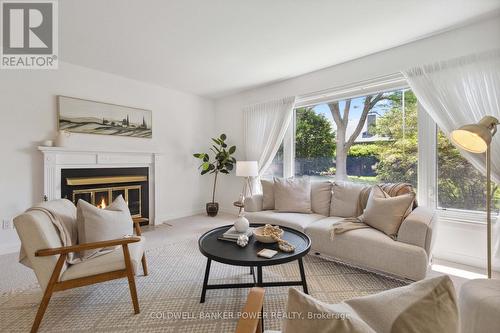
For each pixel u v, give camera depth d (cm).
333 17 227
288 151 405
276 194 329
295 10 216
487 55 229
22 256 163
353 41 272
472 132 160
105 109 361
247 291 199
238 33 254
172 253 279
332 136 358
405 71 272
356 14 222
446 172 262
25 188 297
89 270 161
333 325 48
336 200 298
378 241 211
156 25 239
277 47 285
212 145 513
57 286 153
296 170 401
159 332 152
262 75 376
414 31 252
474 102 235
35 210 168
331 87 343
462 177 254
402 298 60
